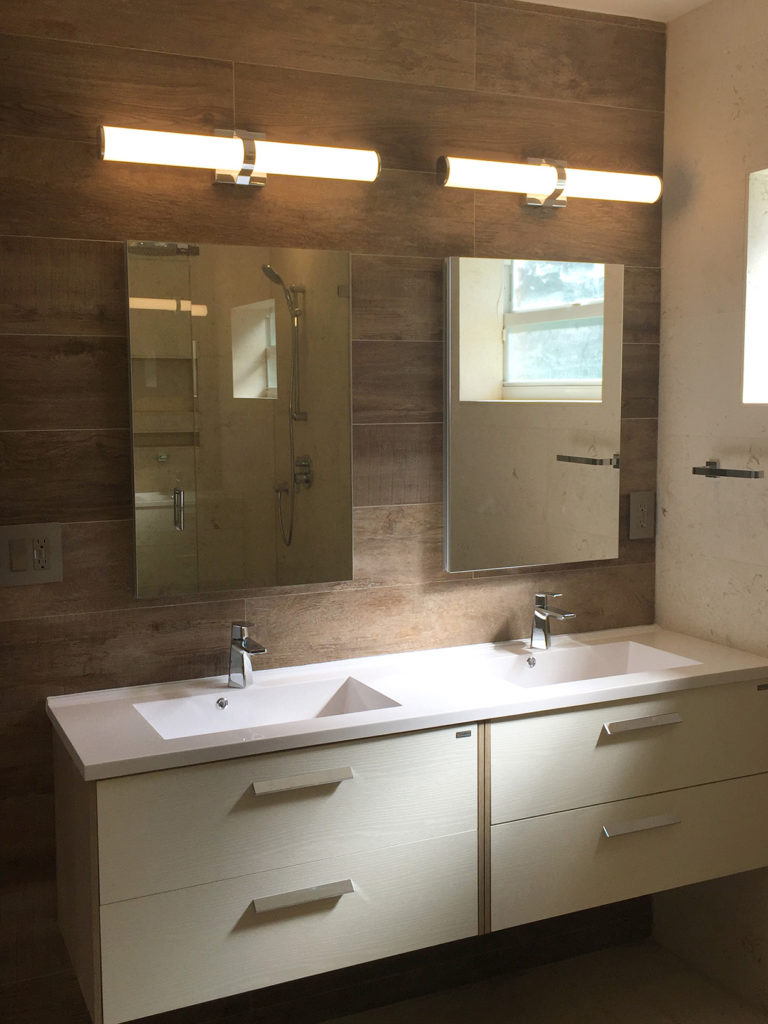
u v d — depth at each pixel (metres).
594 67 2.57
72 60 2.07
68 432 2.13
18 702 2.14
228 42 2.19
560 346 2.56
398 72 2.36
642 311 2.70
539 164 2.47
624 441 2.72
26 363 2.08
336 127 2.31
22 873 2.17
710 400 2.58
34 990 2.21
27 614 2.13
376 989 2.56
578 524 2.63
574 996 2.60
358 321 2.37
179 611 2.26
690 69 2.58
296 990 2.48
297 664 2.39
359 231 2.35
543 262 2.52
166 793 1.80
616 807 2.23
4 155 2.03
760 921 2.53
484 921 2.12
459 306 2.43
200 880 1.84
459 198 2.45
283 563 2.30
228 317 2.20
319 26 2.27
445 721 2.01
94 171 2.10
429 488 2.49
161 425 2.16
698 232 2.58
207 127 2.20
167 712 2.13
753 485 2.46
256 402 2.24
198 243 2.17
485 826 2.10
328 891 1.94
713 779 2.34
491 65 2.46
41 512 2.12
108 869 1.77
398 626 2.49
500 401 2.50
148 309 2.13
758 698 2.38
